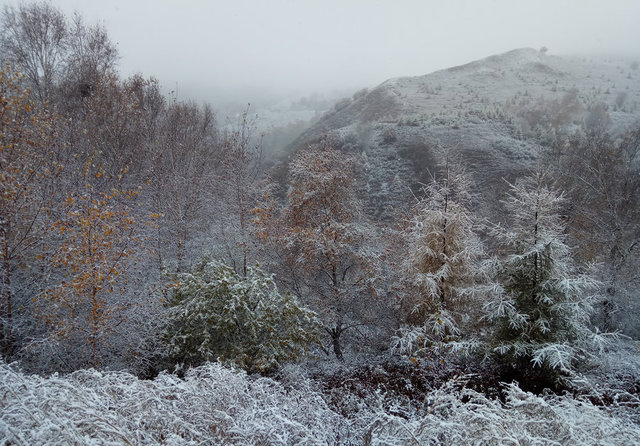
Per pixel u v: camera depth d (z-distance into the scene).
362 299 12.43
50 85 19.00
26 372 7.70
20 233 8.41
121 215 9.37
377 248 13.43
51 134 10.30
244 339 9.60
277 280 13.14
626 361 12.19
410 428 4.43
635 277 15.69
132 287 9.61
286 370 9.23
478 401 5.60
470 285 11.14
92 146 15.41
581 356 9.05
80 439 3.24
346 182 13.30
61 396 3.91
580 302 9.16
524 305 9.71
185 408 4.63
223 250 14.04
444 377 9.67
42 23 19.91
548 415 4.86
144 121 18.92
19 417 3.48
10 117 8.29
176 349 9.02
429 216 11.39
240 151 17.03
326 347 13.33
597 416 4.88
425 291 11.10
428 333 10.72
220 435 4.21
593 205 18.81
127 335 8.66
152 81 22.33
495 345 9.57
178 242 14.16
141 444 3.71
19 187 8.09
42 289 8.62
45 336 8.09
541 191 9.84
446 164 11.97
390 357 11.82
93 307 7.93
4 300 8.17
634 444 4.27
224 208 15.98
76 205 9.31
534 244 9.55
